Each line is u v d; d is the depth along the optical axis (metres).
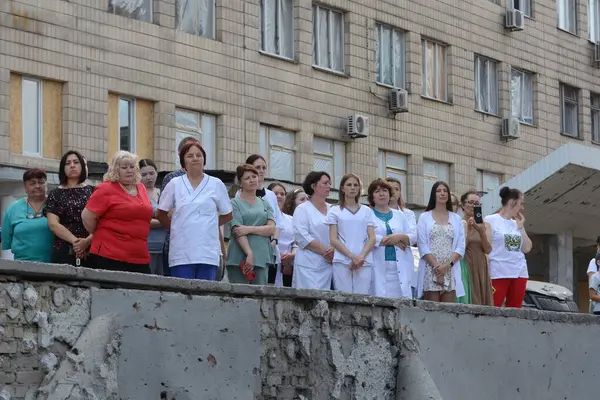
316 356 15.74
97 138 35.03
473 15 52.50
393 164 47.94
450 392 18.12
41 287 12.02
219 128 39.59
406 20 48.47
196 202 16.80
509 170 54.47
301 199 22.45
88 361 12.22
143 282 13.09
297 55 43.16
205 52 38.97
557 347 21.34
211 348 13.96
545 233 43.81
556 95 58.06
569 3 59.78
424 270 20.56
